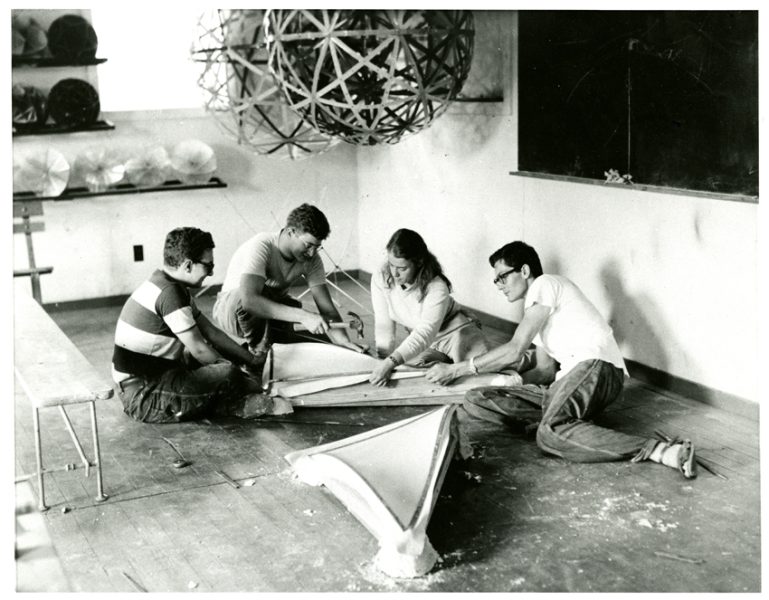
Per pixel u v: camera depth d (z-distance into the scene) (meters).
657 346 4.43
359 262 7.24
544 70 4.84
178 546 2.97
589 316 3.77
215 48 6.08
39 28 5.90
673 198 4.19
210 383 4.04
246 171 6.76
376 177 6.81
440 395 4.12
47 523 3.15
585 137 4.64
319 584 2.71
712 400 4.16
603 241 4.66
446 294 4.15
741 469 3.45
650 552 2.84
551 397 3.72
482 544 2.92
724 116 3.84
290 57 4.40
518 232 5.31
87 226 6.35
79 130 6.02
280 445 3.79
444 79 4.38
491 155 5.46
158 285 3.92
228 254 6.82
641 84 4.24
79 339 5.64
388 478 2.93
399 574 2.73
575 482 3.36
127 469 3.59
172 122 6.46
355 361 4.24
